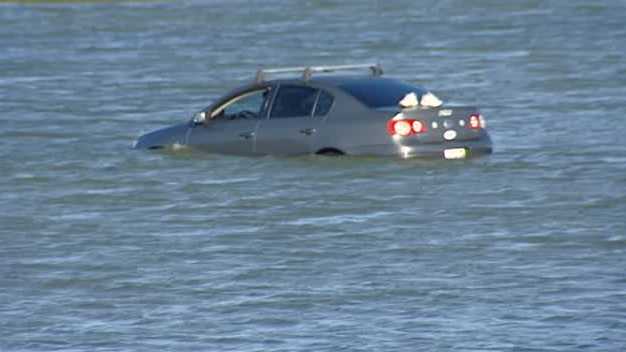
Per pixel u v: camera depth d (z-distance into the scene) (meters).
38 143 96.19
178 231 67.62
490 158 84.88
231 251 63.19
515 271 58.53
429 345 48.22
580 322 50.66
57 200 75.88
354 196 74.50
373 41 178.38
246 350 48.06
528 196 74.31
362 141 81.62
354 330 50.25
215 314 52.81
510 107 113.38
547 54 156.25
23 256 62.94
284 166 82.38
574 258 60.66
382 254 62.03
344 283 57.06
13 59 164.50
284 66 152.25
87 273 59.59
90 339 49.72
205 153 86.19
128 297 55.56
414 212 70.69
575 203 72.44
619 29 184.00
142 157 87.12
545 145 91.50
